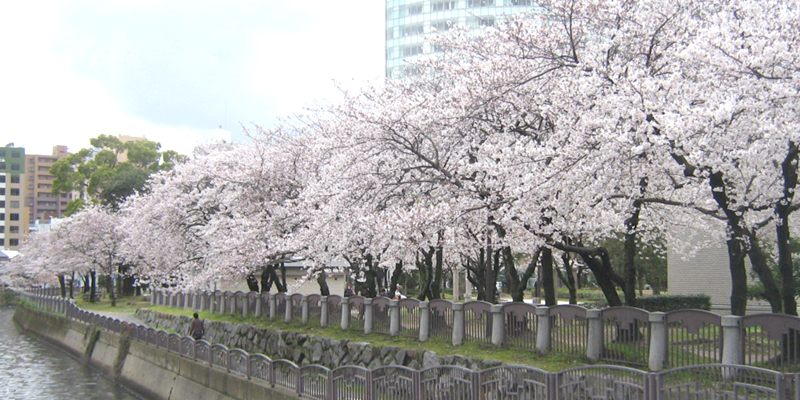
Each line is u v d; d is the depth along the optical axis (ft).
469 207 45.88
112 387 82.43
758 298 66.74
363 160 53.21
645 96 36.01
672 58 41.14
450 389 35.53
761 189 40.09
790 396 23.77
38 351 117.80
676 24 42.04
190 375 63.62
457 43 53.36
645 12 41.16
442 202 46.62
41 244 176.65
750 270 75.41
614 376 28.63
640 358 35.60
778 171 40.04
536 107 47.19
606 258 45.55
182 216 83.51
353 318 59.47
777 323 29.66
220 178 77.82
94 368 96.58
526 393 31.89
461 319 47.34
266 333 67.31
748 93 34.65
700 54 34.65
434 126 49.49
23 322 158.92
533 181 39.11
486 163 43.96
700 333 33.86
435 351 45.80
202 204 78.89
